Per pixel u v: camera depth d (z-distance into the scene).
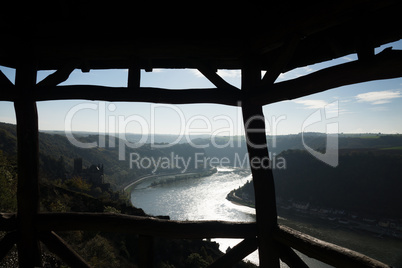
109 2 2.25
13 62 2.87
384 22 2.09
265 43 2.35
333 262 1.74
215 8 2.30
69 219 2.53
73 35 2.49
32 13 2.37
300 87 2.03
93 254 17.41
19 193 2.49
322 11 1.89
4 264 5.54
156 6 2.29
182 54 2.57
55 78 2.57
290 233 2.12
